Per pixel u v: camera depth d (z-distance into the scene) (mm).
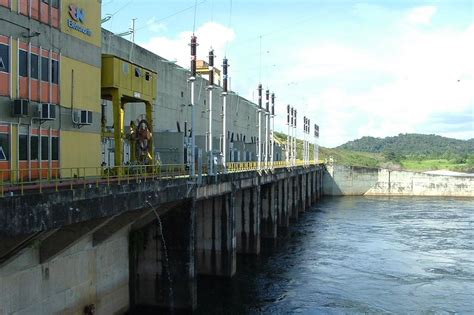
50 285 24500
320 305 35500
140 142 32938
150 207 27438
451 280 42438
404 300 36906
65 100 24891
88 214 20734
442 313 34219
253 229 50875
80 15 26094
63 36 24656
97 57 27969
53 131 24031
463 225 73312
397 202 107000
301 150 172875
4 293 21297
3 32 20562
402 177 121688
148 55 45688
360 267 46844
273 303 35781
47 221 18250
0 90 20500
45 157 23500
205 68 61219
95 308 28719
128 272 32750
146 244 32688
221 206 40500
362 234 65250
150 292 32812
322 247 56312
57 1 24141
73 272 26438
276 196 66812
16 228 16734
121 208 23328
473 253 53406
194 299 32719
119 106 29547
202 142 50375
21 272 22297
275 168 61469
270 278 42500
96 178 23953
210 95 40000
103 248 29531
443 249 55406
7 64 20875
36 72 22734
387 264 48125
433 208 95438
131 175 26812
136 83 31781
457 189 118312
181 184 30391
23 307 22531
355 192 123500
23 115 21297
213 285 39906
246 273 44000
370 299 37062
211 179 35969
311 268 46219
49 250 23328
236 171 47000
